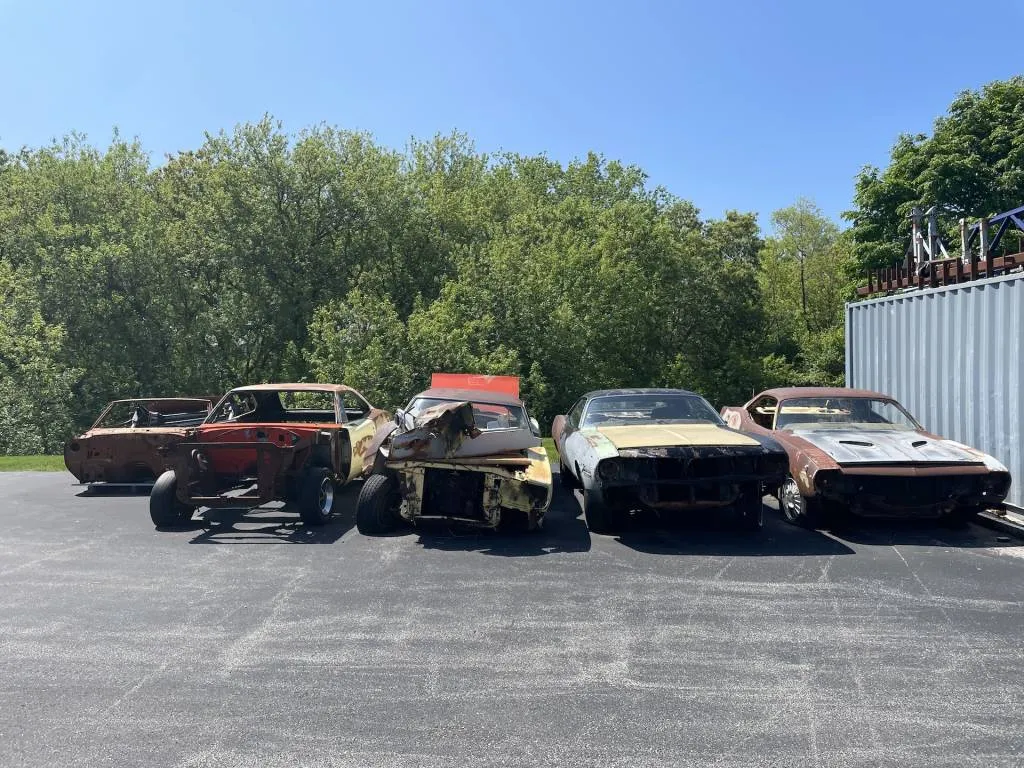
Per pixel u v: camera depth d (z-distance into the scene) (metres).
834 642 4.74
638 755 3.35
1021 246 11.02
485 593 5.82
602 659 4.48
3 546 7.51
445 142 39.12
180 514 8.40
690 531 8.03
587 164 49.75
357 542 7.63
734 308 40.06
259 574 6.42
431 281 30.19
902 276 12.11
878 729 3.59
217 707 3.86
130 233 27.92
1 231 28.05
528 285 26.73
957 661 4.43
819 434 8.56
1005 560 6.78
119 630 5.03
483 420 8.94
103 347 26.81
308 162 28.00
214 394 27.75
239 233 27.33
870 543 7.45
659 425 8.48
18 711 3.82
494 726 3.64
